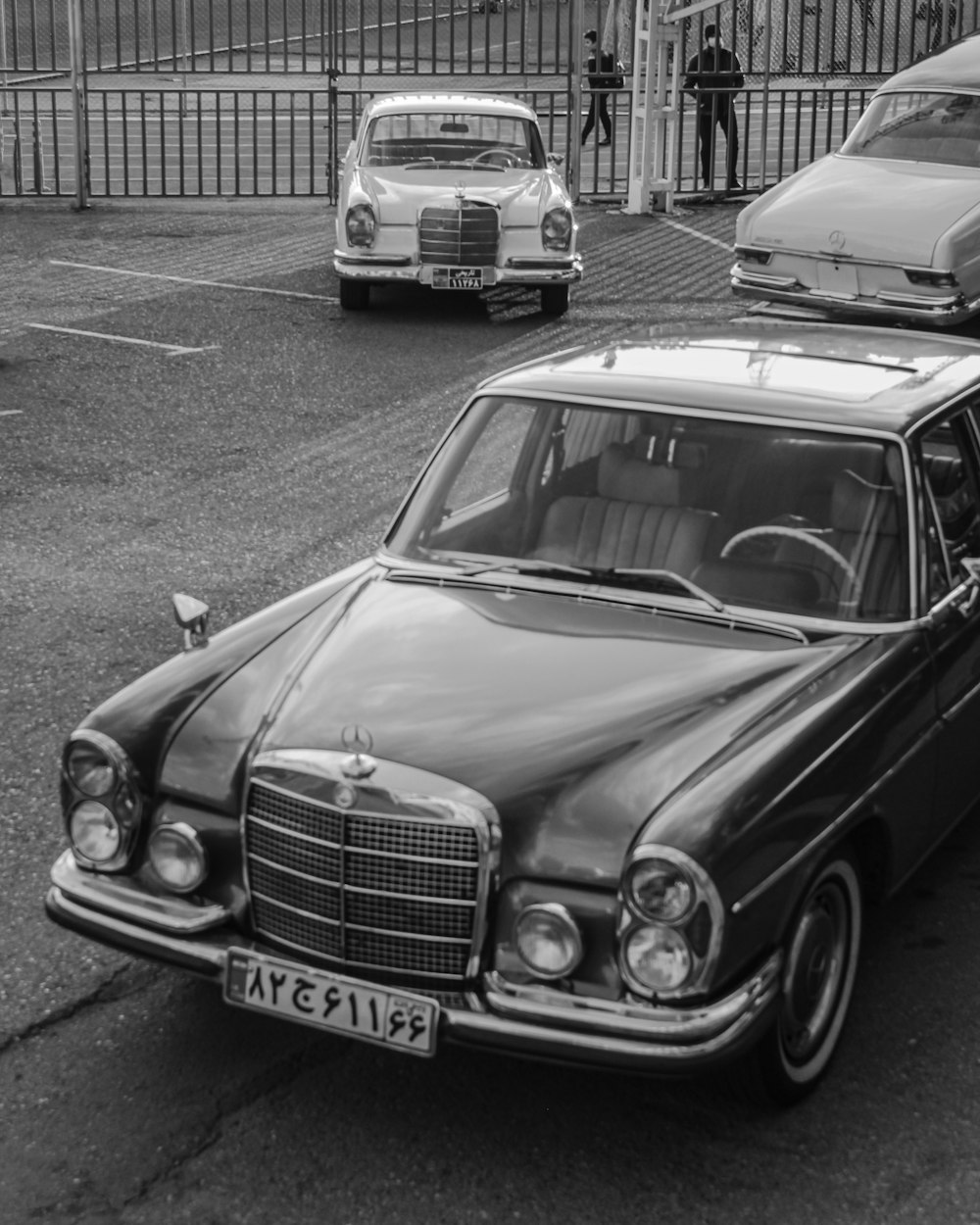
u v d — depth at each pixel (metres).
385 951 3.82
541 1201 3.78
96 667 6.77
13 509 8.76
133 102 28.09
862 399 4.82
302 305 13.95
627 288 14.80
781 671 4.21
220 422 10.48
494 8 35.38
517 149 14.30
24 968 4.68
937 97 12.17
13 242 16.62
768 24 19.17
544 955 3.67
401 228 13.40
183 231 17.36
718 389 4.87
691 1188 3.83
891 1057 4.33
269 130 25.84
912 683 4.39
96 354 12.12
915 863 4.65
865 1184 3.85
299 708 4.07
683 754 3.85
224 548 8.22
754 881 3.67
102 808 4.06
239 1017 4.46
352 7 35.00
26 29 33.03
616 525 4.69
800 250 11.50
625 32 26.89
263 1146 3.96
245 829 3.95
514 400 5.00
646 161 18.41
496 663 4.22
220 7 34.84
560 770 3.80
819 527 4.55
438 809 3.70
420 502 5.00
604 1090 4.18
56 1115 4.06
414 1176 3.86
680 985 3.58
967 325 11.73
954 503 4.86
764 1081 3.97
